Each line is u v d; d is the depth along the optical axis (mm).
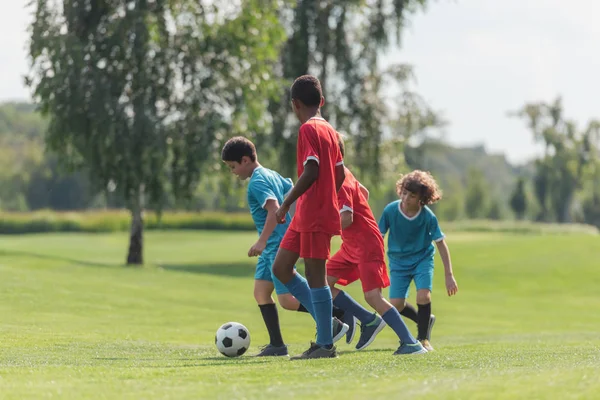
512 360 8586
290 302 10750
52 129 38875
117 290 26641
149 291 27531
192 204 40875
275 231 10664
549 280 40281
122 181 38281
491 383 6145
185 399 5840
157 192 39188
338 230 8930
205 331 18000
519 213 129375
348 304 11242
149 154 37906
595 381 6078
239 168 10664
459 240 59594
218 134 40219
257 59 41594
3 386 6562
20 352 11438
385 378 6684
